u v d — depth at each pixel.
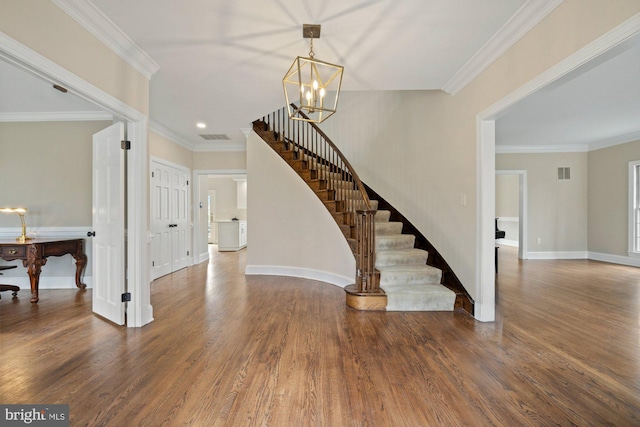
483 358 2.43
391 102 5.38
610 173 6.86
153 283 4.94
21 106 4.25
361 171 6.06
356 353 2.50
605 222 6.98
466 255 3.52
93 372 2.20
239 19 2.41
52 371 2.21
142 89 3.06
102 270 3.33
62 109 4.36
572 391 1.99
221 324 3.13
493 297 3.24
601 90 4.05
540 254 7.45
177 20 2.42
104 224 3.28
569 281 5.12
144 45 2.76
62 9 2.13
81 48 2.31
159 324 3.13
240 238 9.91
